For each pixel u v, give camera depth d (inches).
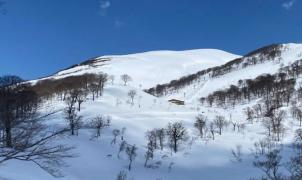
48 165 633.0
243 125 5634.8
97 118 4586.6
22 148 496.7
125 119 5575.8
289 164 2746.1
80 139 3996.1
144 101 7460.6
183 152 4468.5
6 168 1244.5
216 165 4089.6
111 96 7224.4
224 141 4879.4
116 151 4060.0
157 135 4709.6
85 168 3282.5
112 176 3351.4
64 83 7490.2
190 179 3693.4
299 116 5944.9
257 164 3686.0
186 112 6747.1
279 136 5036.9
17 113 509.0
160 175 3725.4
